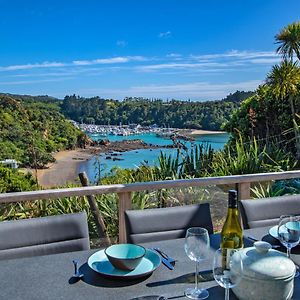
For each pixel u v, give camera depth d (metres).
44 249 1.93
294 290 1.38
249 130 7.18
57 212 3.19
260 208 2.29
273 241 1.87
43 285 1.45
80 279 1.49
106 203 3.24
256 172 4.89
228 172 4.86
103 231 3.17
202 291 1.40
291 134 6.65
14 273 1.55
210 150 5.12
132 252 1.67
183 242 1.88
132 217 2.10
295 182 3.29
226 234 1.61
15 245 1.88
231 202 1.60
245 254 1.35
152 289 1.42
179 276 1.52
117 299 1.35
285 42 8.11
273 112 7.12
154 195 3.23
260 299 1.27
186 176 4.69
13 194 2.54
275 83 7.17
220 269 1.30
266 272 1.27
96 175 4.54
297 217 1.71
